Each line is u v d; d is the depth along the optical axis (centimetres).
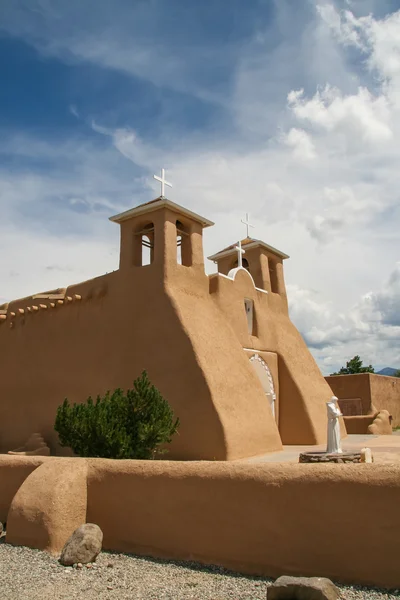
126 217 1644
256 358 1806
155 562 668
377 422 2178
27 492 764
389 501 545
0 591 576
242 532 627
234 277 1798
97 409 1053
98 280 1702
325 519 576
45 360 1791
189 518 672
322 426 1870
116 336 1568
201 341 1420
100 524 755
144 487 723
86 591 571
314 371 2073
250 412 1423
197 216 1645
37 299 1903
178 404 1351
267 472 631
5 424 1862
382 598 507
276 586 490
